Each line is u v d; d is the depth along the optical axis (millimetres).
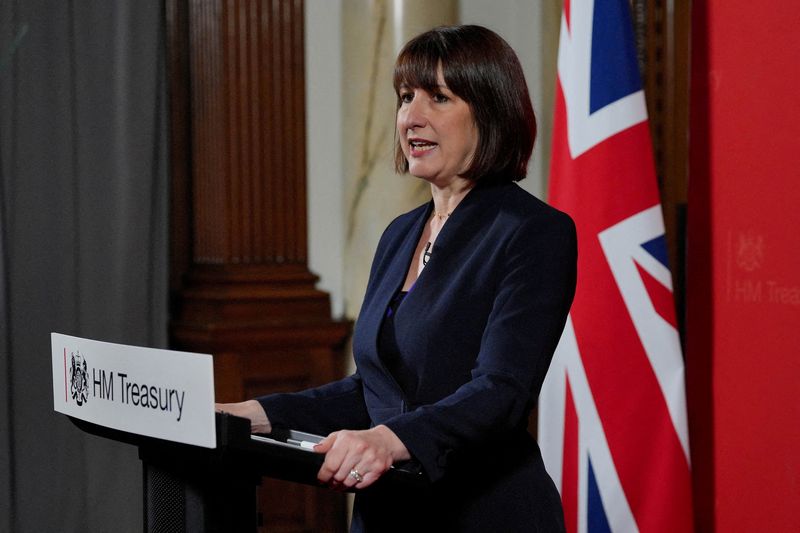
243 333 3865
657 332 2688
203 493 1300
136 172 3760
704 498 2971
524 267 1570
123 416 1273
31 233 3615
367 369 1697
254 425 1640
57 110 3643
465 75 1670
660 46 4031
